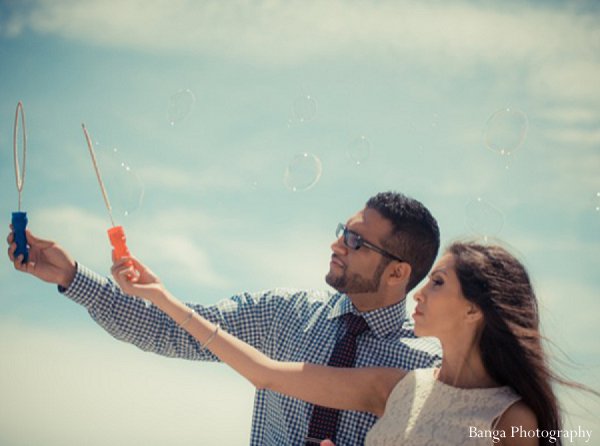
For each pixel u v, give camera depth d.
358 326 2.11
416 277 2.18
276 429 2.11
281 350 2.20
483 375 1.68
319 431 2.03
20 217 2.03
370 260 2.11
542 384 1.64
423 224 2.15
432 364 2.08
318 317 2.18
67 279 2.08
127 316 2.11
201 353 2.18
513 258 1.71
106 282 2.12
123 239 1.86
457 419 1.64
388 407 1.75
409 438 1.67
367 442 1.76
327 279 2.14
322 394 1.79
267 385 1.78
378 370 1.82
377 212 2.14
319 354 2.12
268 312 2.23
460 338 1.69
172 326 2.16
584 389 1.70
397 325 2.13
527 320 1.67
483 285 1.67
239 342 1.79
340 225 2.18
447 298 1.69
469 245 1.73
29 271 2.04
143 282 1.83
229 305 2.22
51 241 2.07
